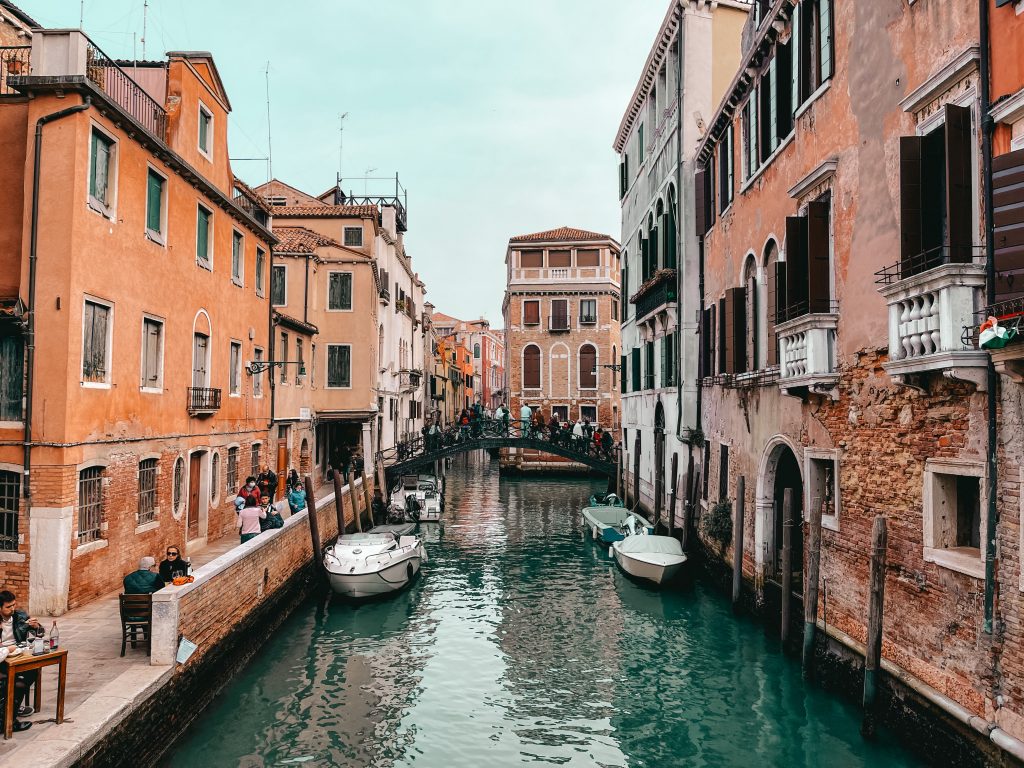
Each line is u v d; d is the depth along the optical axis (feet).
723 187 54.75
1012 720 21.43
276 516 46.52
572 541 74.49
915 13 27.35
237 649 36.17
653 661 39.11
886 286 25.76
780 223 41.78
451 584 57.11
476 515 91.45
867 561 30.25
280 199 102.42
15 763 19.24
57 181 33.01
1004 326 20.02
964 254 23.43
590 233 145.38
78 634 30.32
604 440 105.81
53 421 32.48
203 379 49.42
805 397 36.58
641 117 84.64
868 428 30.32
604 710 33.24
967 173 23.58
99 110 34.86
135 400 38.88
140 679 25.80
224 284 52.54
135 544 39.06
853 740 28.30
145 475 40.73
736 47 65.51
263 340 62.49
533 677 37.42
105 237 35.68
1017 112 21.34
